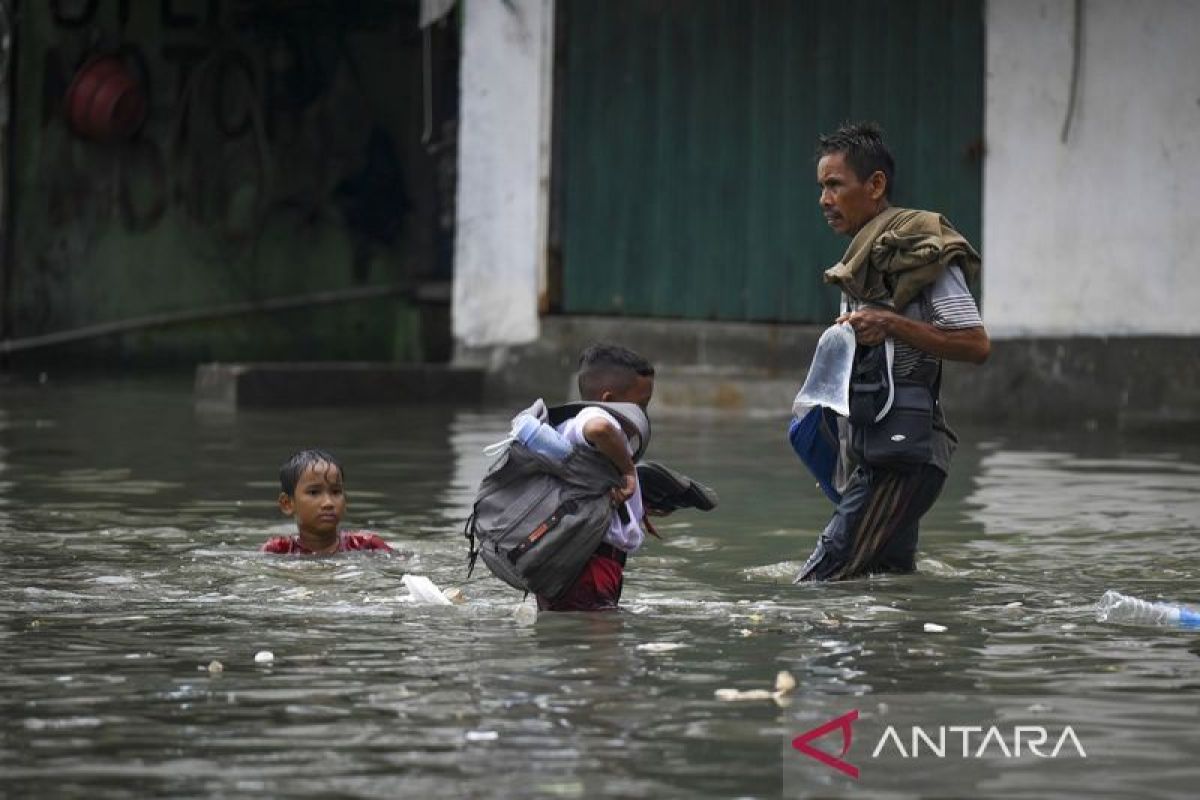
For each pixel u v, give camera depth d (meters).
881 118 40.62
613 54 43.53
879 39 40.62
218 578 17.92
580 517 15.84
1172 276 37.19
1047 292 38.59
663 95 43.09
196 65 56.59
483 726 11.71
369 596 16.89
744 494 25.58
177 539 20.69
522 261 44.34
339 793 10.28
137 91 54.50
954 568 18.97
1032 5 38.66
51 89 54.22
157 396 43.69
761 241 42.19
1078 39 38.06
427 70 47.22
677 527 22.20
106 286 55.62
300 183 58.31
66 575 18.02
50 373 52.31
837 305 41.47
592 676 13.17
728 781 10.53
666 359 42.78
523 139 44.25
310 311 58.59
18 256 53.88
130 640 14.54
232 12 56.81
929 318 18.34
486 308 44.88
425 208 59.41
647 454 30.97
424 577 17.52
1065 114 38.31
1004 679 13.20
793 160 41.78
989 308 39.34
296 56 57.94
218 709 12.16
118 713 12.05
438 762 10.88
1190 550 20.31
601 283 43.84
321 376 41.59
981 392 39.12
